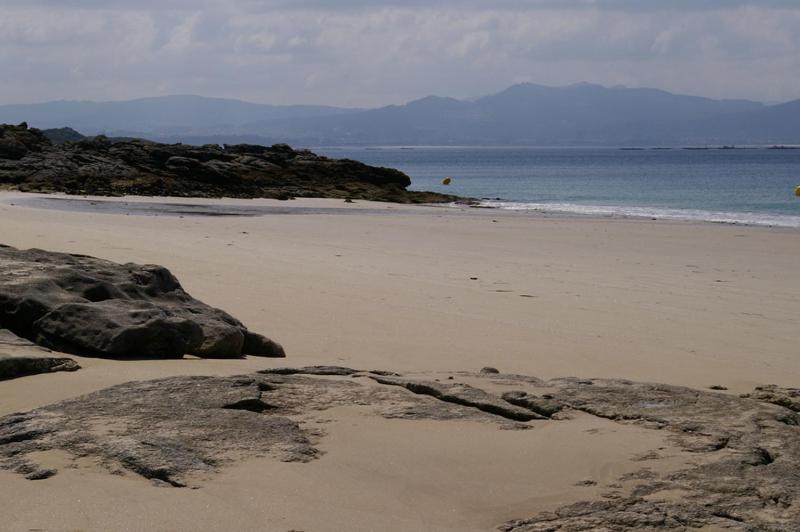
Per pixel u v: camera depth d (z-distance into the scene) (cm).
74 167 4956
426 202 4862
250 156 5522
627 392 609
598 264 1933
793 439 499
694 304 1373
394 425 521
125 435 473
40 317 752
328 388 599
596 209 4222
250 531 372
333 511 395
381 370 724
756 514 393
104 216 2975
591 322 1163
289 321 1054
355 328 1023
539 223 3222
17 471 430
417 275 1598
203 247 1916
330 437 495
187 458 443
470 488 427
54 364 663
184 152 5369
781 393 653
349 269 1631
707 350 1000
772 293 1529
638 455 471
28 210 3117
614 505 404
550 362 866
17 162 4984
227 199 4522
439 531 379
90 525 373
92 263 909
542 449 482
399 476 440
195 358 770
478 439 499
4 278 791
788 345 1055
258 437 480
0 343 689
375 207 4175
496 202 4875
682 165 13300
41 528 370
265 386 592
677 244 2464
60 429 484
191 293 1230
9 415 515
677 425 526
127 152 5294
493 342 970
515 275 1669
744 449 479
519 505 408
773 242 2536
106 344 723
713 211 4072
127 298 829
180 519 380
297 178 5328
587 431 517
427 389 605
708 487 423
